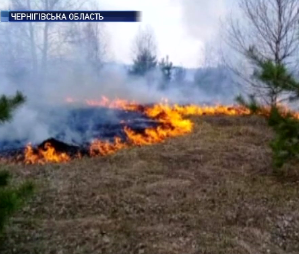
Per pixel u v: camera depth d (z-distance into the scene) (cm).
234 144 617
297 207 381
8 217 278
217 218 352
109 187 422
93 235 313
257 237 323
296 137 441
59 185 426
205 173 478
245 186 436
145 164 510
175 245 299
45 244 300
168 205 378
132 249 292
